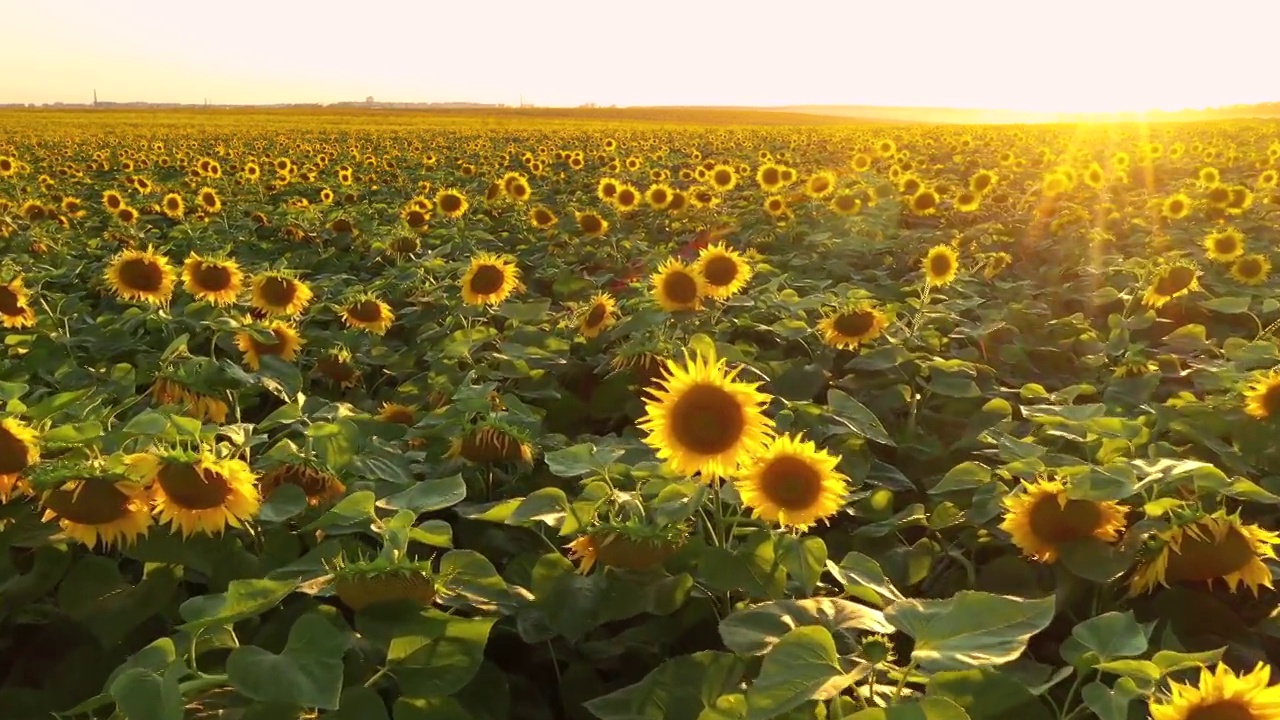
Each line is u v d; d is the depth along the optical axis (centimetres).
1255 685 207
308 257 1187
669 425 330
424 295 890
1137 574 341
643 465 390
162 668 244
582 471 370
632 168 2369
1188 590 344
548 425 596
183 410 425
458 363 640
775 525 364
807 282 875
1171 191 1820
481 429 432
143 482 312
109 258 1060
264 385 492
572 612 317
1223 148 2814
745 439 328
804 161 2933
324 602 340
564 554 403
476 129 6134
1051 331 775
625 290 981
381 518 387
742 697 251
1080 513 348
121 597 318
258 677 240
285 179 2119
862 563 325
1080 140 3803
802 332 660
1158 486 365
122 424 444
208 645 277
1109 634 266
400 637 281
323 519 338
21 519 331
